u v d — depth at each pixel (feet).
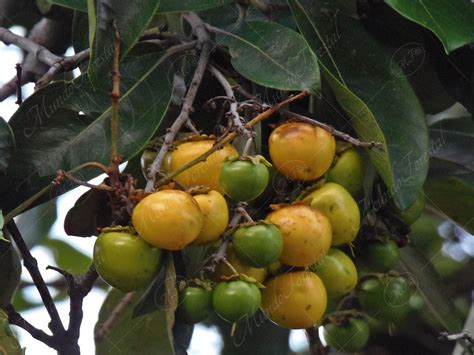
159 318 2.79
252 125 2.37
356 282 2.50
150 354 2.80
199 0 2.55
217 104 2.72
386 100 2.59
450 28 2.49
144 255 2.30
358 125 2.48
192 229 2.27
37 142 2.57
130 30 2.37
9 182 2.55
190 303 2.34
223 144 2.34
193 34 2.67
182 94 2.73
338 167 2.50
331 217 2.44
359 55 2.62
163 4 2.54
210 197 2.33
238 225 2.35
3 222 2.30
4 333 2.40
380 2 2.74
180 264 2.42
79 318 2.56
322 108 2.62
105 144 2.57
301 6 2.59
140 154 2.67
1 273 2.60
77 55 2.67
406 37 2.76
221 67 2.68
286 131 2.44
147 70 2.61
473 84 2.76
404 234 2.66
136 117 2.59
